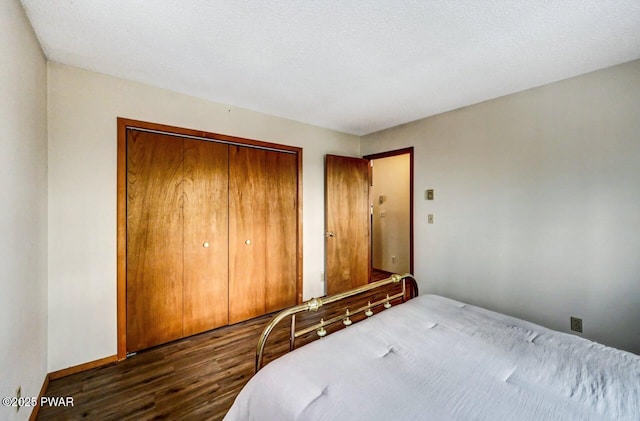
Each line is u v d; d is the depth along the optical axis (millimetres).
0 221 1155
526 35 1666
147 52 1852
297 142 3354
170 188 2441
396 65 2031
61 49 1799
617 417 860
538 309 2393
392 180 4945
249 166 2947
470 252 2844
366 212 4000
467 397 956
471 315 1675
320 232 3596
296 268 3350
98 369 2045
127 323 2234
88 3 1391
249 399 1065
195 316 2590
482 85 2367
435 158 3137
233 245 2832
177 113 2477
